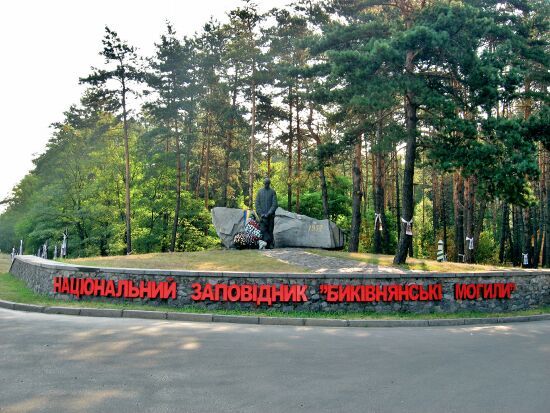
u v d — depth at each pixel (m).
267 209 25.89
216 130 45.31
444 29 19.80
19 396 6.42
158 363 8.34
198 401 6.41
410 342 11.45
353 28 22.41
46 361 8.29
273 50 36.19
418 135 22.20
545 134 19.97
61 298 16.86
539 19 25.30
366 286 16.50
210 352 9.36
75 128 47.38
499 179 18.81
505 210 37.28
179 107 38.06
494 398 6.85
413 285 16.95
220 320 14.75
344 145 23.69
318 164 24.25
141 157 40.56
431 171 50.06
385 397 6.79
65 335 10.70
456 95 21.02
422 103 20.19
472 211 31.95
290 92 38.31
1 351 9.02
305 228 27.28
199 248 40.94
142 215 40.22
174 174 41.16
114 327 12.05
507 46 21.27
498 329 14.59
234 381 7.38
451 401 6.68
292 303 16.14
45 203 40.94
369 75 19.77
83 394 6.56
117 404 6.20
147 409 6.04
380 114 27.84
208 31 40.88
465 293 17.66
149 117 42.81
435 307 17.20
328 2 28.31
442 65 21.25
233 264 20.64
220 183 52.75
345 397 6.74
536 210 41.69
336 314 15.98
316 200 44.91
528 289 19.11
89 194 39.50
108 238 40.41
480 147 18.95
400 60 19.16
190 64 38.47
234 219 27.53
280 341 10.91
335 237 27.70
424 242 49.25
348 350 10.12
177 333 11.41
